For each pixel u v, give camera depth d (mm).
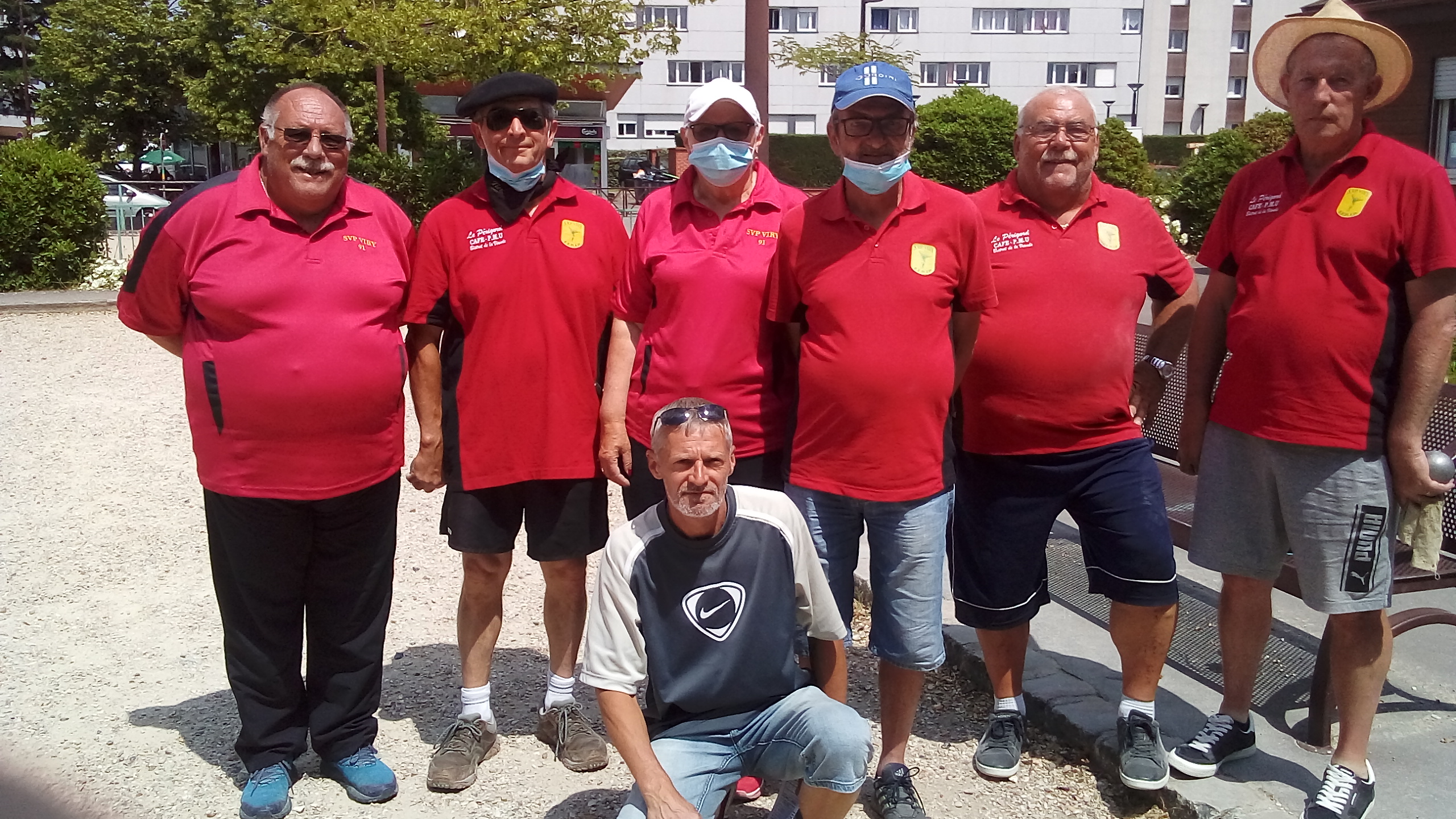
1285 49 3266
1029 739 3838
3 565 5406
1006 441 3416
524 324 3426
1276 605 4699
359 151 18125
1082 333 3273
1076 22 52094
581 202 3553
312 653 3473
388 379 3289
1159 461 5168
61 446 7488
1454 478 3471
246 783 3504
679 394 3416
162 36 31297
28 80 50906
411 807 3408
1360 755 3189
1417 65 13234
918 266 3072
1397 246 2939
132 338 11352
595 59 17062
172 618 4824
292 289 3137
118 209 16297
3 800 3377
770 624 2850
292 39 21516
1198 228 17875
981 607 3537
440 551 5754
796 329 3400
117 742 3766
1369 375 3012
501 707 4074
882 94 2951
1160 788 3352
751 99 3346
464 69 16438
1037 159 3279
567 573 3656
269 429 3152
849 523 3268
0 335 11352
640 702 4117
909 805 3293
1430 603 4633
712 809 2939
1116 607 3430
